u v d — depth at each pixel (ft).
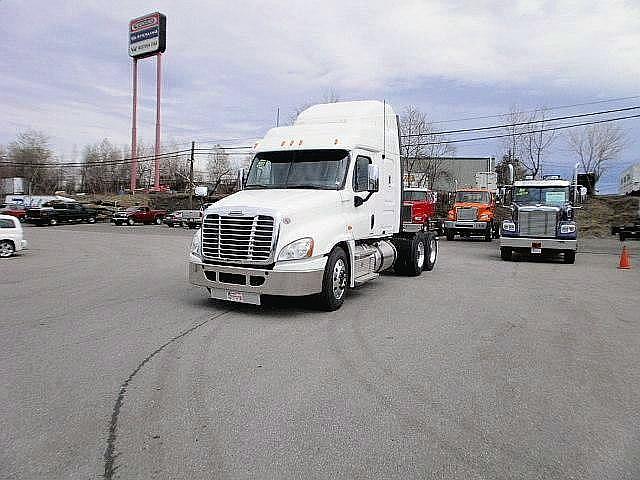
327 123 36.09
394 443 13.60
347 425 14.62
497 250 78.07
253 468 12.19
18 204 188.14
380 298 34.71
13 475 11.74
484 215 97.86
